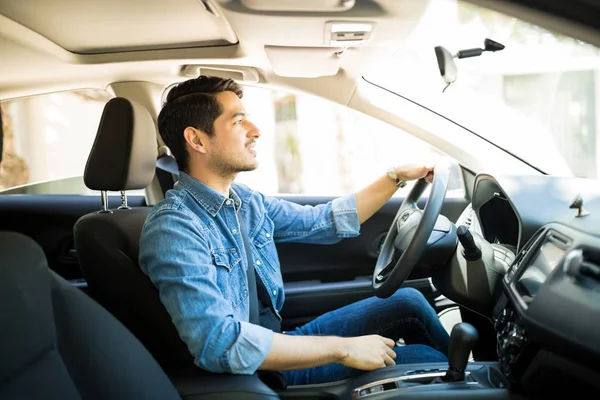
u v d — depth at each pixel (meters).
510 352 1.09
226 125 1.43
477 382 1.16
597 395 0.94
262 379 1.32
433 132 2.09
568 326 0.89
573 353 0.89
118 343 0.92
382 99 2.06
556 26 0.82
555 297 0.95
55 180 2.44
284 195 2.28
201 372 1.17
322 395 1.31
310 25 1.53
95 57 1.98
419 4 1.36
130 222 1.40
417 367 1.30
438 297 2.17
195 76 2.11
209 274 1.23
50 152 2.45
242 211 1.59
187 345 1.18
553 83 2.08
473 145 2.10
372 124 2.16
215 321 1.15
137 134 1.45
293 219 1.71
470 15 1.49
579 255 0.97
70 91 2.21
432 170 1.66
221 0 1.41
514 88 2.13
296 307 2.11
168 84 2.16
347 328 1.62
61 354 0.83
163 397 0.96
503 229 1.73
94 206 2.33
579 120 2.03
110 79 2.12
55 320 0.84
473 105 2.08
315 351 1.22
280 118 3.61
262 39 1.69
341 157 3.23
